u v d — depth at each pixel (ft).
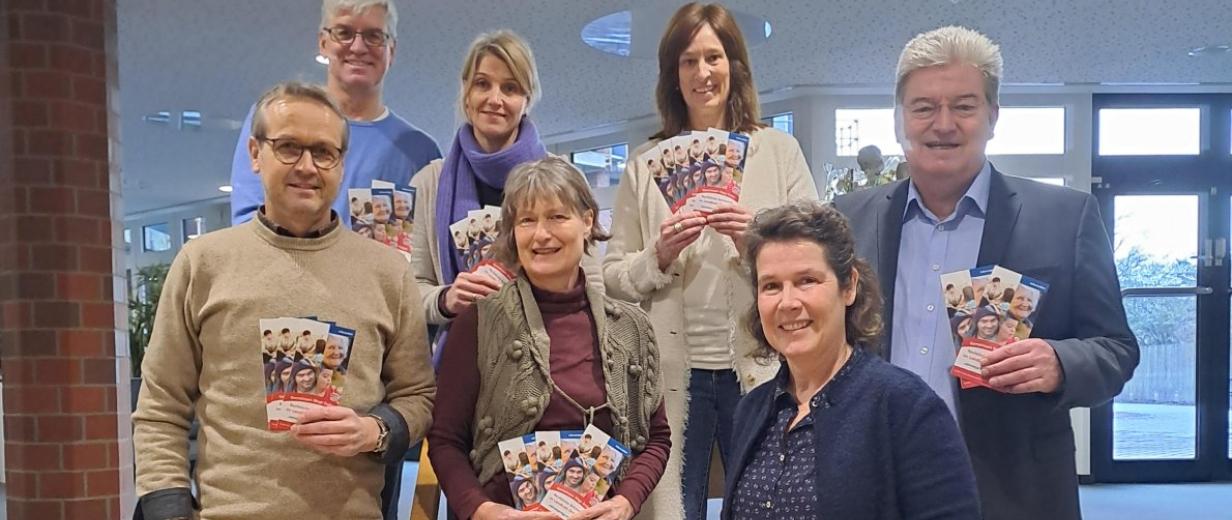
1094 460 22.93
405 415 5.70
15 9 10.75
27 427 10.73
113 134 11.53
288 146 5.46
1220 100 22.49
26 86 10.77
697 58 7.23
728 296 7.06
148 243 43.88
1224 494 21.24
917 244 6.16
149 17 15.16
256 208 6.93
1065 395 5.30
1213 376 22.77
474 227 6.70
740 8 15.20
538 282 6.11
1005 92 22.35
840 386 4.80
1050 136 22.63
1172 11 15.60
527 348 5.88
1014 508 5.57
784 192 7.28
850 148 21.72
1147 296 22.85
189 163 30.04
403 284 5.97
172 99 21.27
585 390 5.89
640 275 7.06
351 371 5.54
